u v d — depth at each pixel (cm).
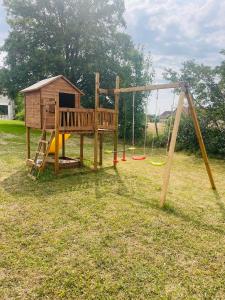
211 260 409
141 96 2155
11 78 2516
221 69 1439
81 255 410
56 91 982
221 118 1437
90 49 2509
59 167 989
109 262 393
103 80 2483
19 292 327
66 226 508
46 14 2584
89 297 322
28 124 1024
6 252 412
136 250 430
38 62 2366
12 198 654
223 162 1268
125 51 2559
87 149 1554
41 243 442
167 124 1733
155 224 531
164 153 1522
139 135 2134
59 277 356
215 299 326
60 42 2434
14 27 2570
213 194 747
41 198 660
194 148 1534
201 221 555
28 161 1002
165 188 623
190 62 1542
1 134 2023
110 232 488
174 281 356
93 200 657
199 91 1503
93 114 964
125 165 1118
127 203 644
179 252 429
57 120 870
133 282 351
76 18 2497
